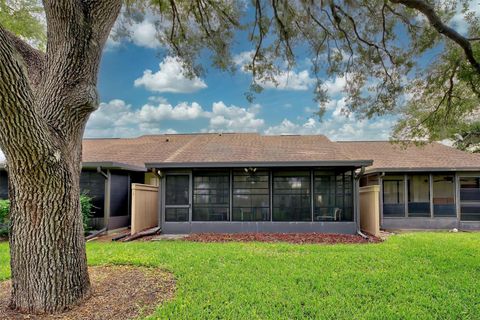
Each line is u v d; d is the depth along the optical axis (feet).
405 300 12.71
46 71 11.41
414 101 25.18
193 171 34.19
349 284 14.51
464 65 21.67
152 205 37.93
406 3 18.13
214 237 29.63
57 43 11.27
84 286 12.19
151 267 17.37
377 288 13.99
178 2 22.65
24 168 9.98
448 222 38.45
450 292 13.57
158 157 41.93
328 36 22.41
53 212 11.05
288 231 32.81
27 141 9.46
